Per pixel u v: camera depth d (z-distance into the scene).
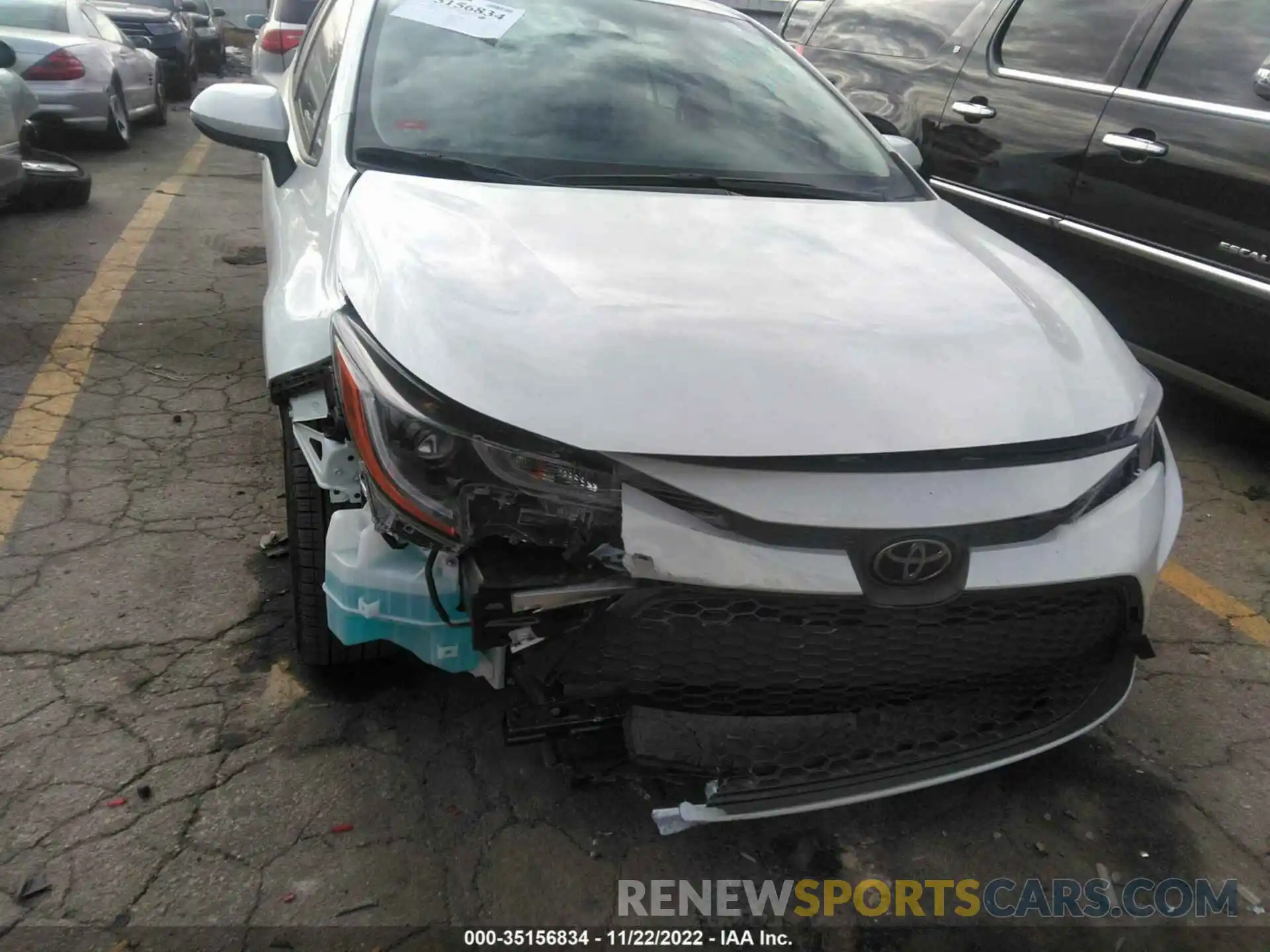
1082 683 1.96
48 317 4.44
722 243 2.15
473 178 2.37
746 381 1.66
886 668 1.78
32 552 2.72
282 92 4.11
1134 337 3.97
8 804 1.93
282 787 2.03
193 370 4.01
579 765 1.87
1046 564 1.73
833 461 1.63
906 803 2.17
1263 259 3.39
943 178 4.74
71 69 7.80
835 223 2.42
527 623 1.63
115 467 3.21
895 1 5.43
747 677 1.72
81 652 2.35
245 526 2.94
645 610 1.63
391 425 1.63
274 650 2.41
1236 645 2.79
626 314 1.76
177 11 13.12
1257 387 3.55
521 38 2.87
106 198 6.75
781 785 1.77
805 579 1.61
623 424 1.58
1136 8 4.02
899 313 1.94
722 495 1.59
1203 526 3.43
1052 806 2.19
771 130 2.86
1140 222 3.80
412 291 1.76
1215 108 3.59
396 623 1.78
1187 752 2.38
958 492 1.68
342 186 2.30
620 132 2.64
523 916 1.83
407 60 2.69
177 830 1.91
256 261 5.55
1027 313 2.06
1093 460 1.81
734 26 3.29
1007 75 4.48
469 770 2.12
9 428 3.40
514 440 1.58
